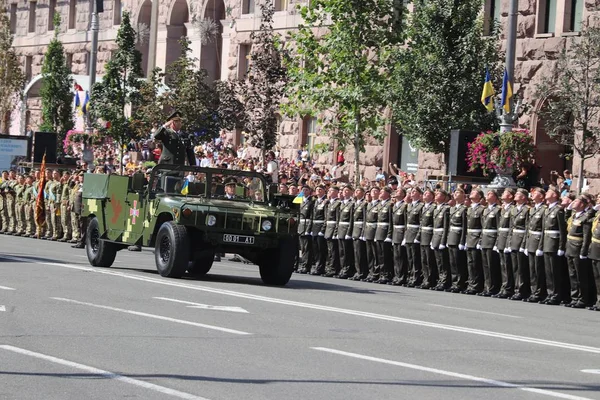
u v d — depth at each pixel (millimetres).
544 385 19328
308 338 23688
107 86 82438
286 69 72312
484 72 58719
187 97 79188
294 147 85000
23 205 71250
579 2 63375
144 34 109250
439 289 43562
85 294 30328
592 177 60188
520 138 50500
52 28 125375
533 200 40125
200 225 36656
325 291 36531
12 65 120312
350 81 61875
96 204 42250
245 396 17250
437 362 21328
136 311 26891
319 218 49031
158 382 18078
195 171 39250
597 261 37688
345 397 17500
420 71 59344
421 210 44469
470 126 58375
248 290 34188
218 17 99938
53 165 81312
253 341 22844
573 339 26734
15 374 18375
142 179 38844
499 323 29703
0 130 122875
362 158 77625
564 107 55000
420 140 60344
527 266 40531
